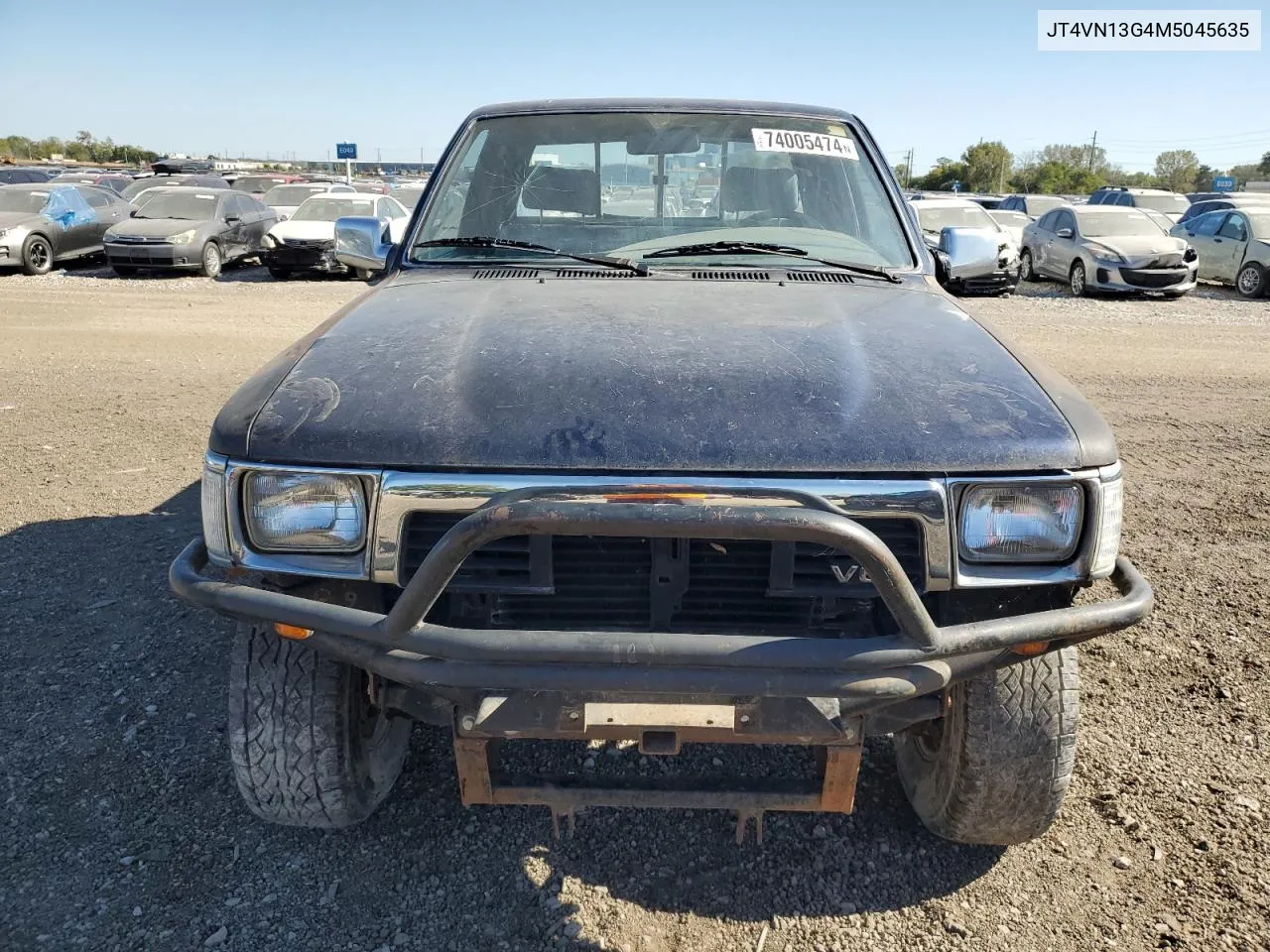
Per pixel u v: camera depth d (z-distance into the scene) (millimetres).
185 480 5621
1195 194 31328
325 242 15344
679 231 3320
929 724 2631
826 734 1960
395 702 2305
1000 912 2451
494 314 2572
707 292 2832
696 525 1745
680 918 2445
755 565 2146
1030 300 14680
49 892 2475
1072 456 2025
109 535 4773
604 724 1958
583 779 2189
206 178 25203
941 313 2693
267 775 2406
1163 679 3523
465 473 1979
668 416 2031
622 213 3377
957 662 2043
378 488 1992
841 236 3311
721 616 2201
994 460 2002
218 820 2758
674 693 1870
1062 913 2443
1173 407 7594
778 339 2381
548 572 2074
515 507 1774
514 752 3115
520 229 3316
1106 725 3236
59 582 4219
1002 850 2670
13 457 6016
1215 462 6152
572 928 2406
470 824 2770
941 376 2221
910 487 1969
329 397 2139
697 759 3088
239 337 10148
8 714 3229
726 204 3391
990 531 2014
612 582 2166
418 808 2828
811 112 3586
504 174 3395
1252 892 2490
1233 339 10984
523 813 2818
